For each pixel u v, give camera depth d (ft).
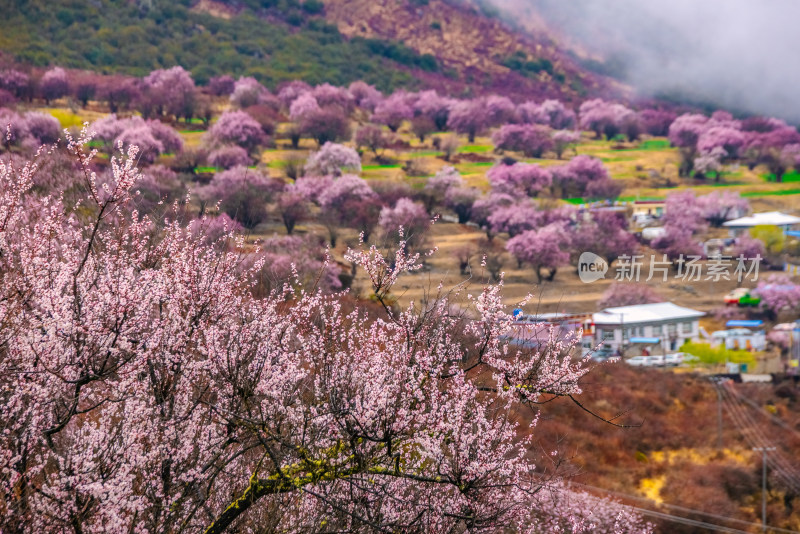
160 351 24.25
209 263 26.73
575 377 28.30
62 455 23.90
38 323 22.15
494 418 29.68
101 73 385.91
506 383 29.27
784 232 307.78
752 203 346.13
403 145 421.18
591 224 311.47
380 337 28.25
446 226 303.48
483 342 28.60
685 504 107.34
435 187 332.60
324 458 26.00
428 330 28.81
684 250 293.23
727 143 411.34
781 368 200.75
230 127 339.16
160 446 23.13
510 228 298.76
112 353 23.30
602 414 131.13
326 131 386.32
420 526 28.53
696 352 204.95
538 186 366.22
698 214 329.52
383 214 257.55
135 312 24.16
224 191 139.54
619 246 291.38
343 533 25.84
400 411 25.73
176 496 23.06
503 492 30.73
